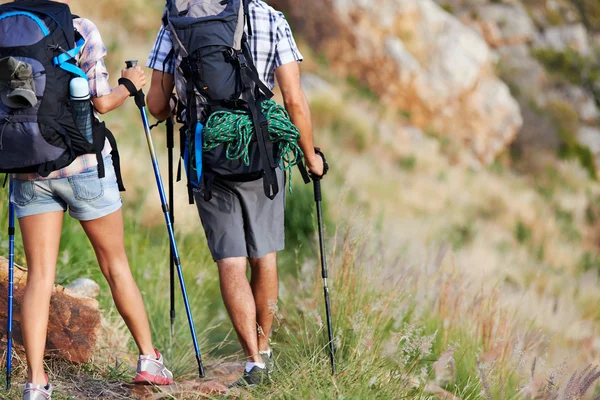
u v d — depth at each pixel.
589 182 78.88
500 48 89.25
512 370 15.62
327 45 72.88
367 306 16.02
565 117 84.75
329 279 17.11
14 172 10.27
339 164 52.81
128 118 36.16
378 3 72.75
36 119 9.99
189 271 21.11
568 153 81.19
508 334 17.05
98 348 14.02
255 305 12.75
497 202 62.94
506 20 90.12
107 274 11.52
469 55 74.06
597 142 84.00
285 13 74.12
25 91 9.78
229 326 19.55
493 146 75.00
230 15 11.69
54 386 11.97
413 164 62.22
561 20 93.50
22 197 10.65
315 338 14.62
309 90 64.44
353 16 72.25
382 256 19.38
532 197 69.25
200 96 11.74
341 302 16.00
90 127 10.45
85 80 10.27
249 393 11.80
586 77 89.56
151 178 29.50
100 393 12.19
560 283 35.66
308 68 69.88
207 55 11.62
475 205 60.88
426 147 67.56
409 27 73.56
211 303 20.20
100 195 10.84
